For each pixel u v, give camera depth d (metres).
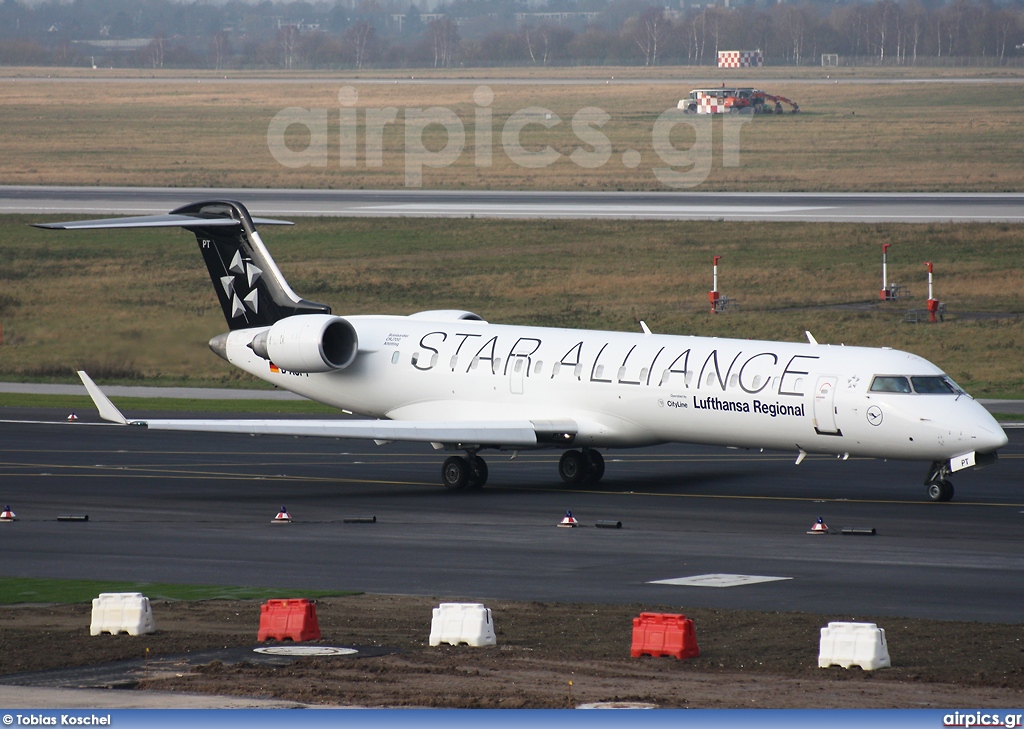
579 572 94.06
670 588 88.19
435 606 82.75
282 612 73.56
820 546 104.12
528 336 145.88
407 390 151.62
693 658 69.19
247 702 59.44
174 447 173.50
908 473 146.88
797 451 131.62
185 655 69.50
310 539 108.62
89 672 65.62
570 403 140.00
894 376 124.62
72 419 193.88
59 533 111.75
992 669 66.62
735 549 103.00
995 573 92.69
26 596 86.31
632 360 136.88
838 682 64.00
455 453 169.38
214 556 100.88
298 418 190.75
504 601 84.12
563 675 65.00
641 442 138.75
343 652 70.06
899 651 70.31
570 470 142.88
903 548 102.88
